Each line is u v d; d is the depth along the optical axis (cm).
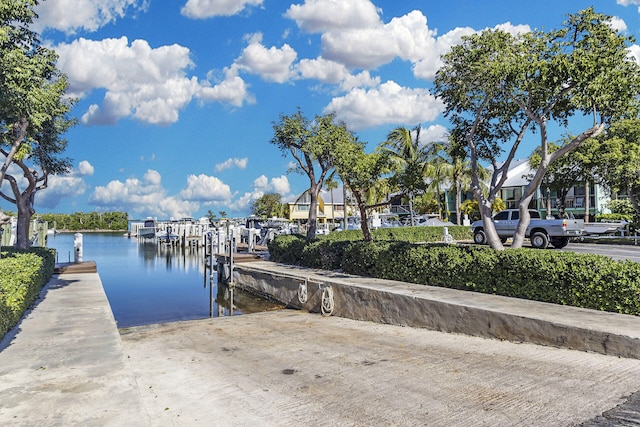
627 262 822
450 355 748
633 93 969
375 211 5838
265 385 648
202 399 602
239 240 4634
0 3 872
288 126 1991
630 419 447
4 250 1518
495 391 555
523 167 5044
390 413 512
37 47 1038
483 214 1195
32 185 1675
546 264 919
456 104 1226
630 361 627
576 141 1017
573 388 543
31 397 485
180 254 4634
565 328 718
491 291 1041
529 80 1020
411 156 3192
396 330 1025
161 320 1565
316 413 528
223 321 1301
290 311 1513
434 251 1202
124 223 11794
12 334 793
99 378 549
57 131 1648
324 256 1733
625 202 3403
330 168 2055
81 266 1873
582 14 970
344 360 766
